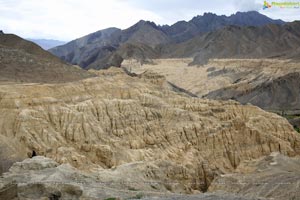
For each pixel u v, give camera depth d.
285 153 90.00
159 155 77.31
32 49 146.12
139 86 105.25
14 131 75.19
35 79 111.12
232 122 92.75
